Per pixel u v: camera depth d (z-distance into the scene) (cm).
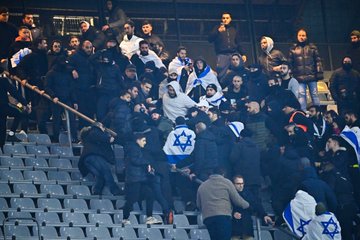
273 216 6581
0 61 7056
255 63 7900
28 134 6688
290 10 8831
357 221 6550
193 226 6259
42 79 6888
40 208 6047
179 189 6562
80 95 6794
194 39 8644
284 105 6788
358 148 6762
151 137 6241
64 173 6450
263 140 6681
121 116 6412
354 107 7475
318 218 6047
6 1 8294
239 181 6169
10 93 6481
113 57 6994
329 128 6875
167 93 6769
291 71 7500
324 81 8619
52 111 6694
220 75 7594
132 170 6128
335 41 8788
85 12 8431
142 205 6347
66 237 5897
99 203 6241
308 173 6284
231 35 7638
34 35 7331
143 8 8600
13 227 5834
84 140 6331
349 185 6488
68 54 7169
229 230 5862
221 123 6594
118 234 6047
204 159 6322
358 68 7669
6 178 6262
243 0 8762
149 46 7412
